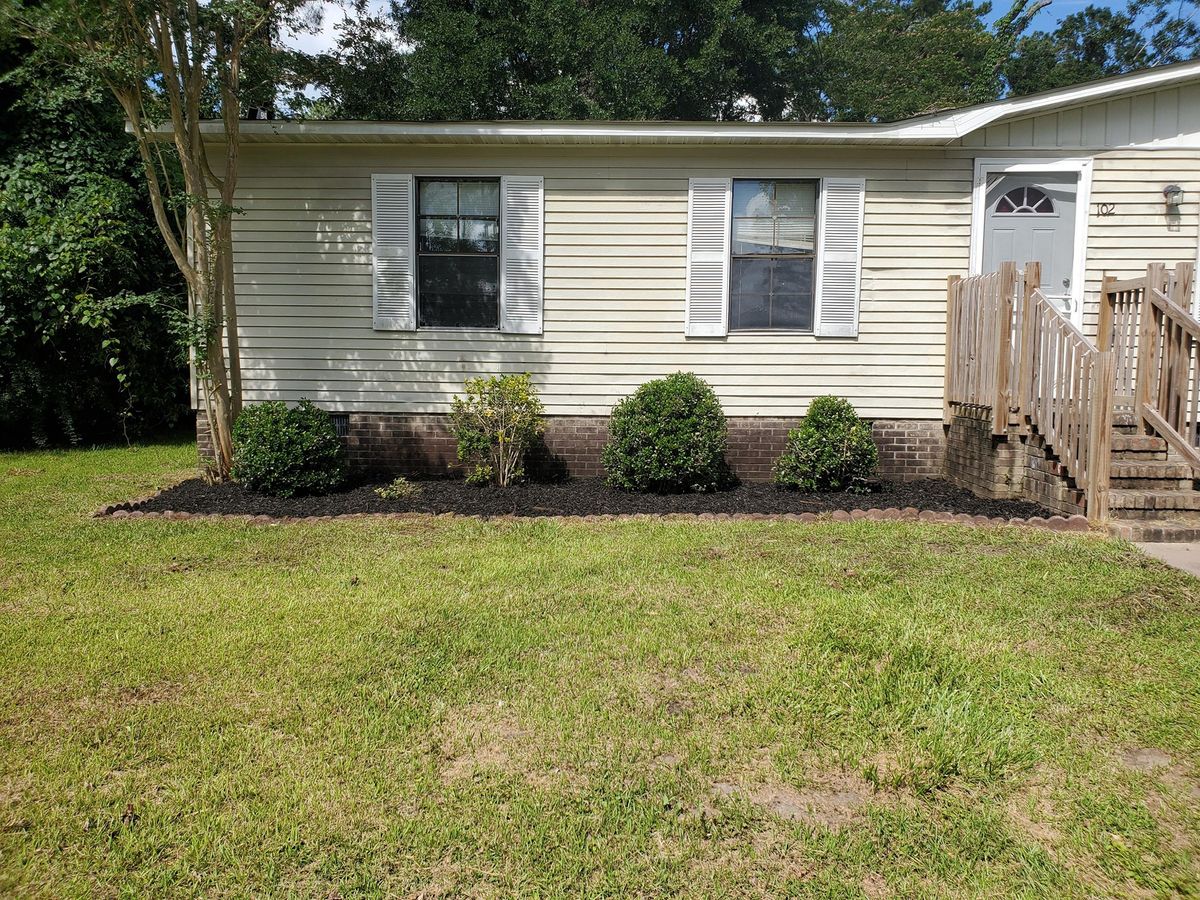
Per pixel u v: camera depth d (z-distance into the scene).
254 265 8.81
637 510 7.33
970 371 8.02
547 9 16.50
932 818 2.80
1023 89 24.53
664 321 8.77
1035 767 3.10
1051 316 6.86
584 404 8.87
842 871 2.54
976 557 5.59
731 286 8.80
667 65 16.31
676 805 2.86
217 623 4.49
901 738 3.26
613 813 2.80
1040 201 8.58
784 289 8.80
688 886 2.47
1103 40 27.22
